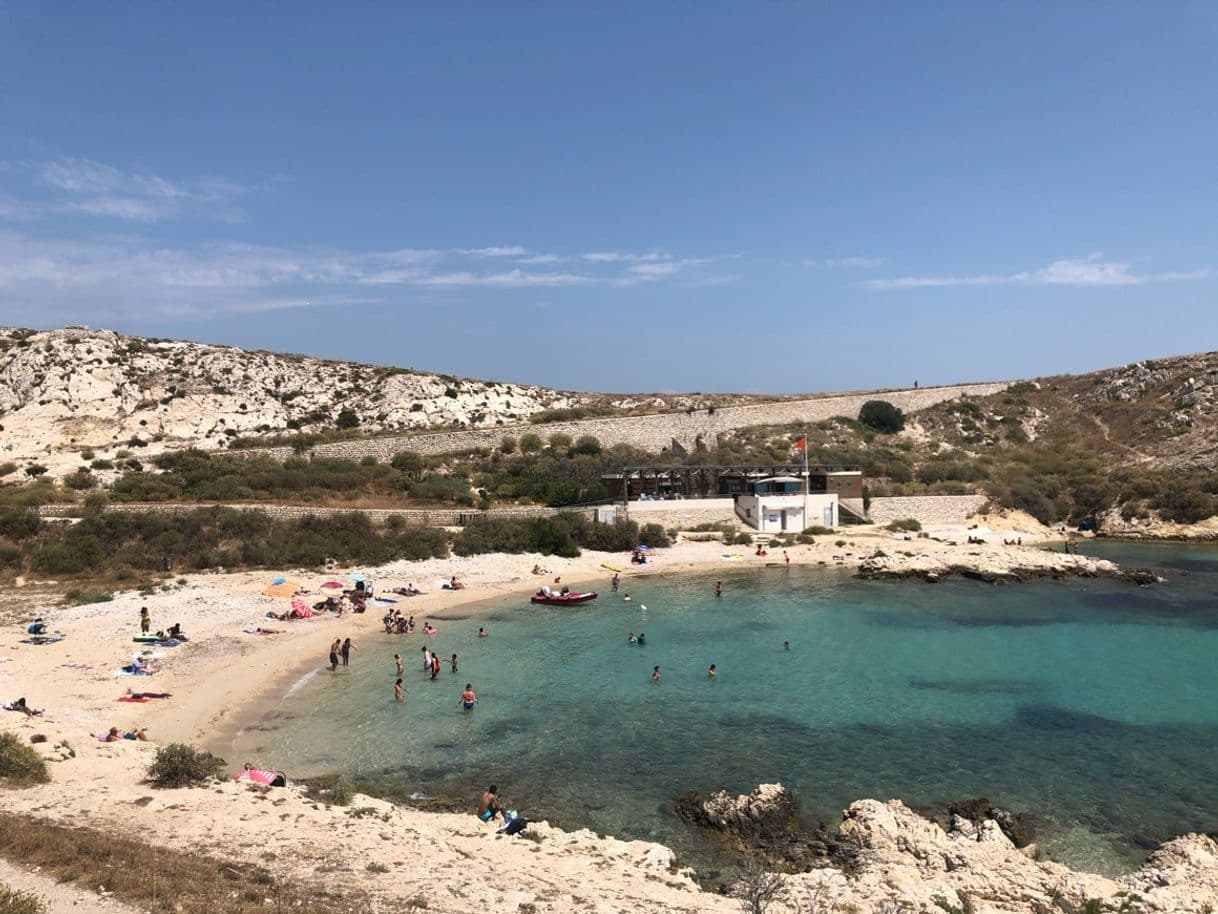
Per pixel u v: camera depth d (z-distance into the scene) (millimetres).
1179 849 23141
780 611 58750
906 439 133750
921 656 46312
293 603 53719
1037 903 19469
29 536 64438
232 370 124062
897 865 21969
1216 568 76438
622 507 88562
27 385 107375
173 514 69562
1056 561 74188
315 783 28297
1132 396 136500
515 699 38469
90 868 16062
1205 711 36750
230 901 15320
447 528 78500
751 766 30656
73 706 34031
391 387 130250
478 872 19469
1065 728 34656
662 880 20516
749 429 127688
